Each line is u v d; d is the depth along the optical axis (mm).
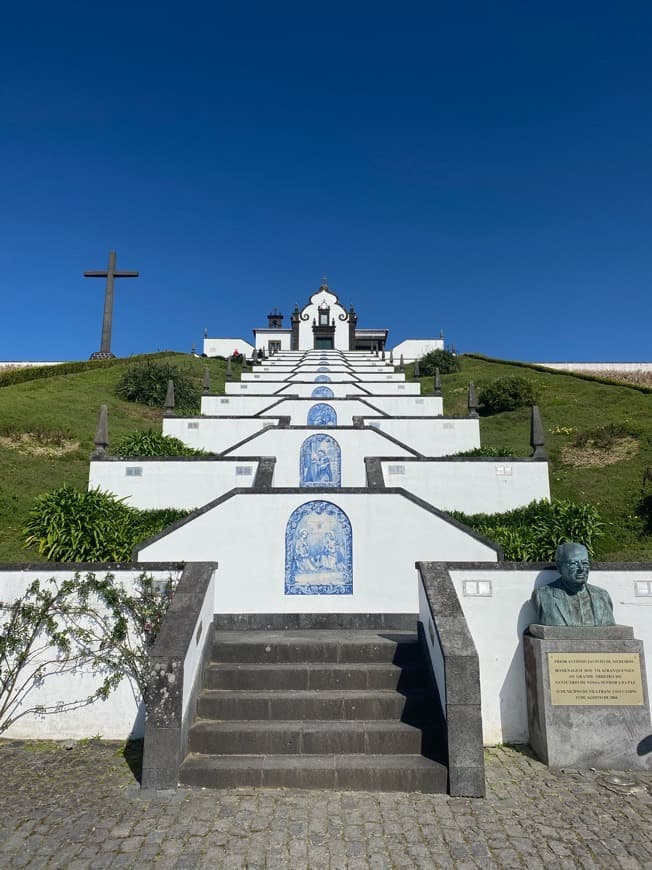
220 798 5465
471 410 19812
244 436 19562
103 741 6738
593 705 6219
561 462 20297
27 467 17047
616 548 13328
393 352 59781
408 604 9445
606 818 5164
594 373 44812
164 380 29500
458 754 5656
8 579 7141
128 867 4406
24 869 4371
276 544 9664
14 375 29984
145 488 14742
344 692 6918
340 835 4863
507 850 4672
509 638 6941
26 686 6914
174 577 7238
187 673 6188
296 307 64438
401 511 9805
